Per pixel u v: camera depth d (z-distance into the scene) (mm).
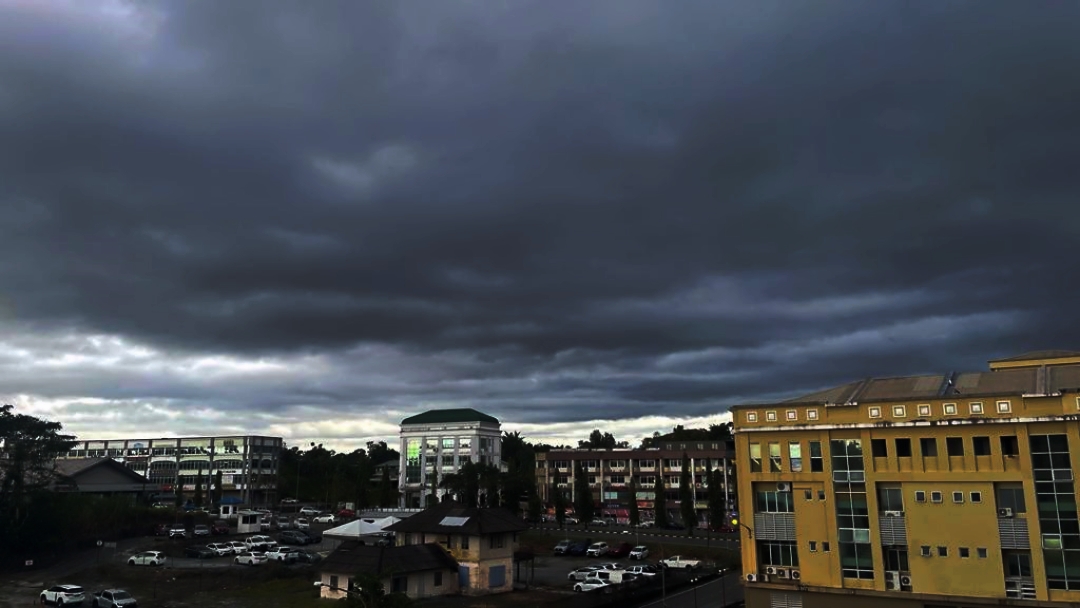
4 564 87812
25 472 93750
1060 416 46156
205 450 184750
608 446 186000
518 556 74188
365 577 43875
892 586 49938
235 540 102438
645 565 81375
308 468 199125
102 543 87312
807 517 53062
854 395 56875
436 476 163375
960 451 49094
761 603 53906
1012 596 46625
